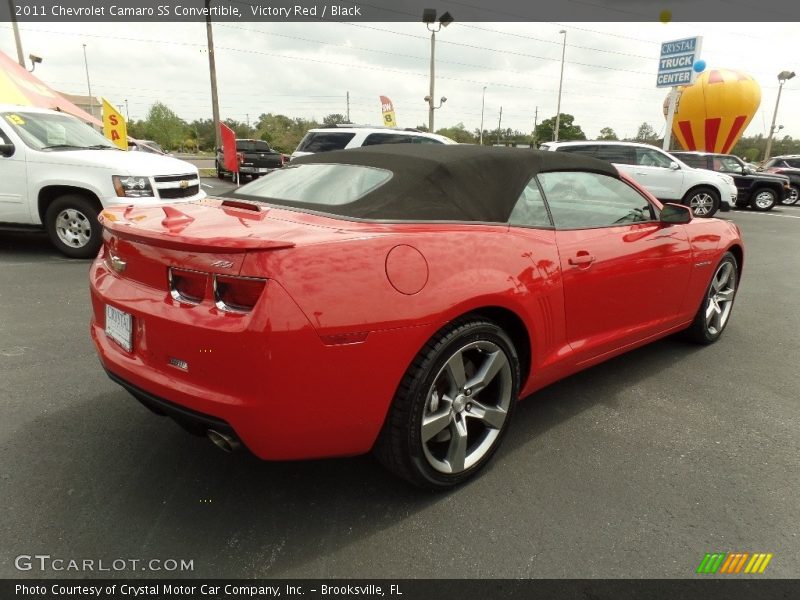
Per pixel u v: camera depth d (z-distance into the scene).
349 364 1.89
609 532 2.12
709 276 3.88
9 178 6.52
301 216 2.29
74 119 7.76
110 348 2.23
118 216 2.42
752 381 3.60
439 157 2.60
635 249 3.11
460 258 2.21
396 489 2.35
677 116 28.83
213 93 23.34
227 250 1.82
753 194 18.00
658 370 3.75
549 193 2.82
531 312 2.48
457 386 2.24
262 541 2.02
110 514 2.13
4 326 4.18
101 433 2.71
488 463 2.57
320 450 1.97
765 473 2.54
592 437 2.83
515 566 1.93
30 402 3.00
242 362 1.78
